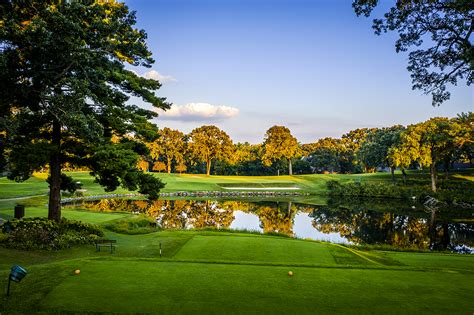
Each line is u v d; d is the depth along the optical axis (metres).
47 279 10.28
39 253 17.23
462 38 13.47
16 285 9.78
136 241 21.50
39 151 19.02
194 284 10.10
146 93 23.42
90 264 11.99
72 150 21.64
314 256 16.83
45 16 16.36
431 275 11.52
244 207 51.47
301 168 131.75
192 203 55.22
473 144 60.38
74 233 20.77
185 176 99.56
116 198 58.72
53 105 17.47
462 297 9.41
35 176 77.62
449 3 12.73
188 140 122.06
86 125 17.08
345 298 9.20
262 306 8.57
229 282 10.35
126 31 20.52
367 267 12.41
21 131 20.77
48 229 19.80
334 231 32.97
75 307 8.36
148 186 22.97
